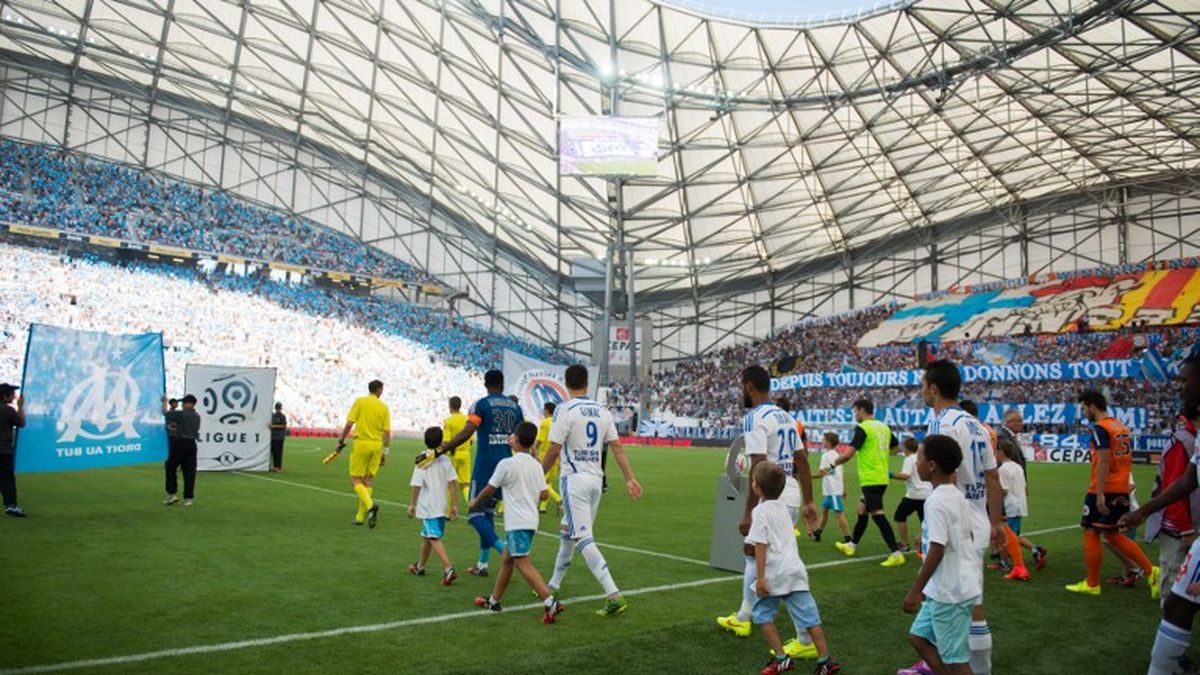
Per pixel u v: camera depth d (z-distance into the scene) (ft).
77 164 158.30
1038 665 18.72
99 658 17.12
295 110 164.86
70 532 33.04
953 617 15.40
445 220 199.52
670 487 65.31
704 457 113.70
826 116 132.36
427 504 26.53
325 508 44.27
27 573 25.14
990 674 17.66
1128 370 117.50
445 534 36.68
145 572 25.90
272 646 18.40
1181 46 99.09
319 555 30.22
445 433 41.91
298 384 152.35
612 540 36.88
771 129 140.26
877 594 25.31
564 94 136.98
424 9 127.24
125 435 49.96
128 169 163.94
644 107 139.13
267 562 28.45
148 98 165.17
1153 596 26.08
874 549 36.35
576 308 209.05
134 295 149.28
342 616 21.33
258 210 176.45
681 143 144.66
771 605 18.08
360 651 18.28
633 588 26.30
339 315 175.94
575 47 127.54
